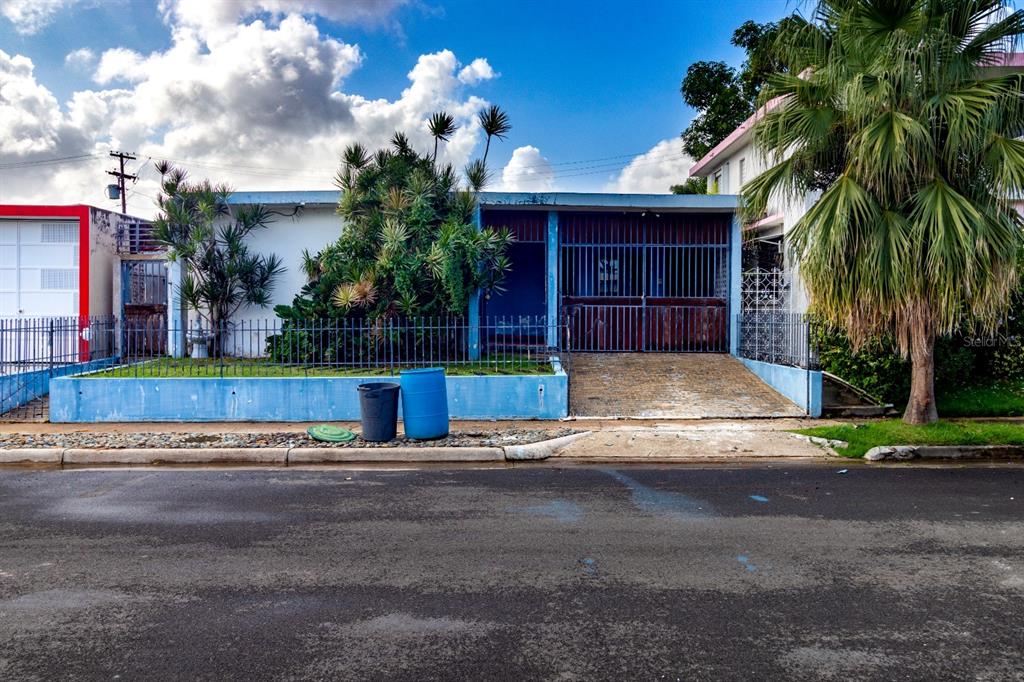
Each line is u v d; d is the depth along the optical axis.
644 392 12.58
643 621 4.09
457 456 9.07
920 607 4.27
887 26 9.09
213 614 4.21
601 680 3.43
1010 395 12.13
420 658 3.65
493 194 14.48
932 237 8.43
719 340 15.37
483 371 12.13
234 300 15.27
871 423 10.48
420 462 9.00
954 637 3.87
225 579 4.77
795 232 9.62
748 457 9.05
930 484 7.58
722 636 3.89
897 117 8.52
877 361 12.02
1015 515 6.31
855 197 8.76
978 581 4.69
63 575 4.86
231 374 11.92
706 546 5.43
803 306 14.60
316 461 9.02
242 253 15.03
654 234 15.45
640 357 14.65
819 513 6.40
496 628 4.00
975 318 9.90
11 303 16.05
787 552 5.29
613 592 4.52
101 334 16.06
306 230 15.54
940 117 8.69
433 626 4.03
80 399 11.34
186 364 13.14
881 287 8.84
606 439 9.80
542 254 17.56
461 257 13.47
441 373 9.87
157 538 5.68
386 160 14.76
